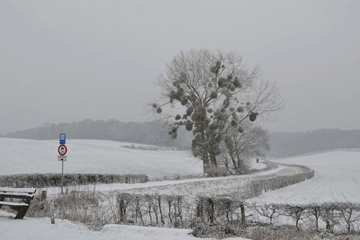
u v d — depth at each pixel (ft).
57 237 26.00
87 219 36.14
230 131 150.51
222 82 137.18
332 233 32.27
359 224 34.94
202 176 132.87
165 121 144.46
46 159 145.89
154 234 27.35
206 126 139.54
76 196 49.37
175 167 183.32
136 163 175.52
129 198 38.11
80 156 166.09
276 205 35.81
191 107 137.49
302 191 85.87
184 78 138.82
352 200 65.67
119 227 29.22
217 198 35.94
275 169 212.64
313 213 34.17
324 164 267.39
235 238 26.45
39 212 39.01
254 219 39.01
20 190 34.14
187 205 40.86
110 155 186.19
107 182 80.69
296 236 31.09
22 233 26.61
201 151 138.51
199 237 26.76
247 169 162.30
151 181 99.66
